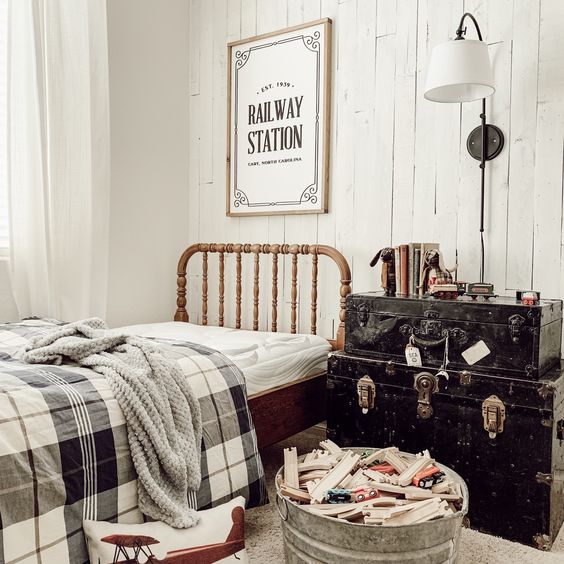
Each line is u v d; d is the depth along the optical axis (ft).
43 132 7.40
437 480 4.91
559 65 6.77
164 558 3.98
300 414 7.01
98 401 4.30
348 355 6.72
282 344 7.19
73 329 5.36
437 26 7.60
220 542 4.28
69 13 7.71
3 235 7.64
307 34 8.68
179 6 10.00
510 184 7.11
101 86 8.20
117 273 9.17
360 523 4.28
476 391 5.80
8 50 7.18
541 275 6.92
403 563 4.21
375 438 6.47
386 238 8.09
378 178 8.14
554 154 6.81
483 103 7.04
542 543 5.46
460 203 7.47
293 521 4.57
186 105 10.23
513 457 5.62
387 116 8.04
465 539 5.64
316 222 8.78
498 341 5.76
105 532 3.91
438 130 7.62
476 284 6.52
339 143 8.50
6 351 5.38
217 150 9.91
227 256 9.73
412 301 6.31
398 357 6.42
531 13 6.93
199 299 10.14
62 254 7.64
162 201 9.86
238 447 5.40
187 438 4.76
